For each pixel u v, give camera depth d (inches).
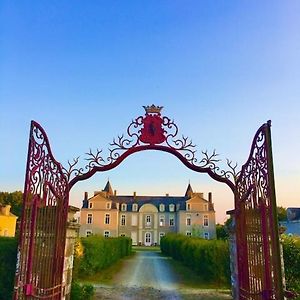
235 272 237.9
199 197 2354.8
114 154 215.8
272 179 161.5
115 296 407.2
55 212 200.4
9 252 226.5
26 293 167.2
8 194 1902.1
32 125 186.2
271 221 159.5
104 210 2285.9
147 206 2436.0
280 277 153.0
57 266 199.6
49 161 196.5
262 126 171.2
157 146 216.8
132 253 1365.7
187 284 513.3
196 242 687.7
